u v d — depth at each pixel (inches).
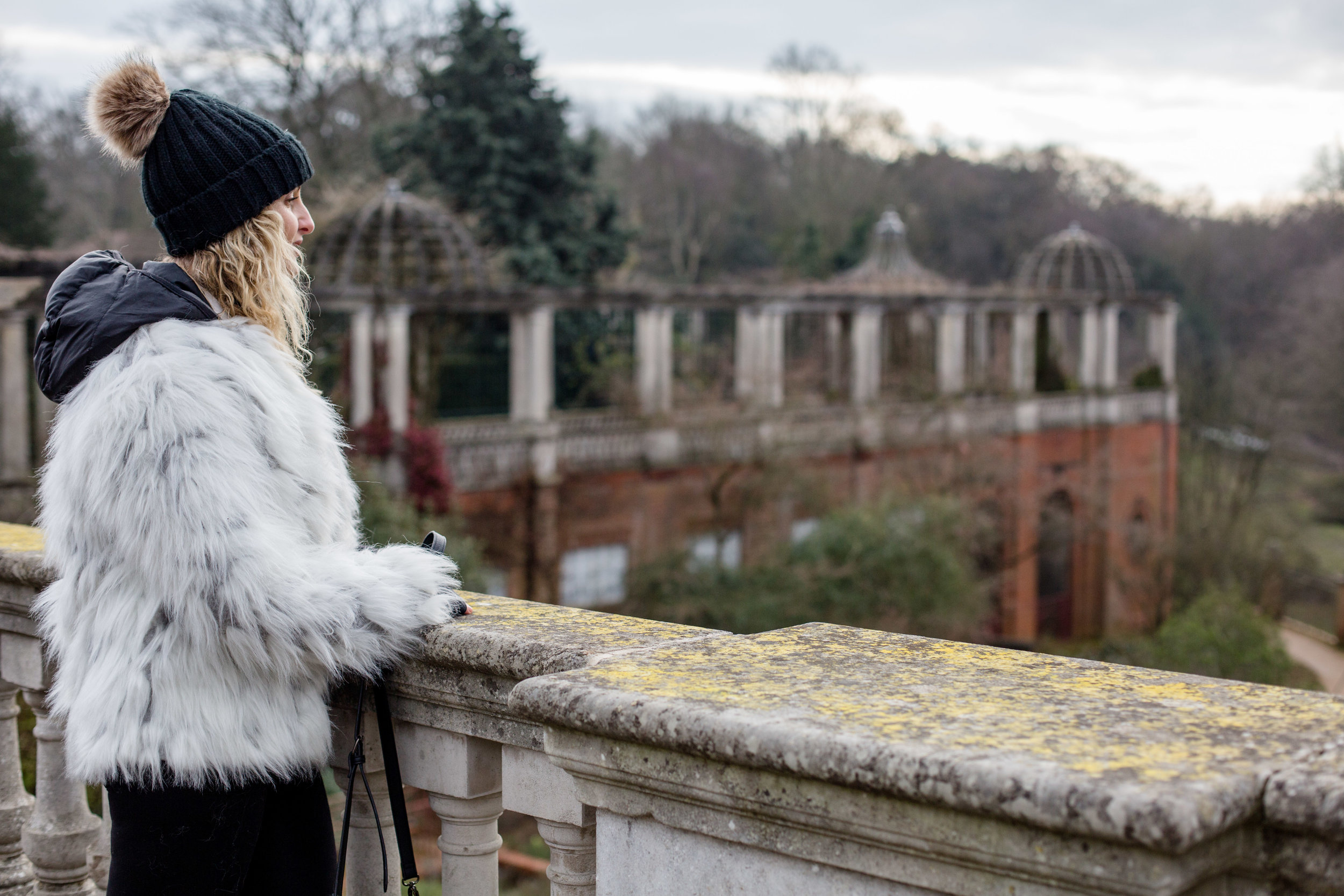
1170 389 1376.7
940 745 53.5
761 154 2105.1
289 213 86.5
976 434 1123.3
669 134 2062.0
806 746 55.3
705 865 63.5
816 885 59.1
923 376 1136.2
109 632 76.4
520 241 1138.0
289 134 86.0
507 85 1146.7
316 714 81.4
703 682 66.2
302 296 90.8
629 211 1854.1
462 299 799.7
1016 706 60.5
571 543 877.8
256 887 82.4
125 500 72.0
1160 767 50.4
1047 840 49.9
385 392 802.2
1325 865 49.4
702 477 945.5
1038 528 1217.4
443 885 93.5
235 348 77.2
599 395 1164.5
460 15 1151.6
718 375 1210.6
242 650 74.4
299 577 74.7
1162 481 1379.2
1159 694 63.0
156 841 77.4
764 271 1882.4
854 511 842.2
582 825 82.7
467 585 680.4
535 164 1143.6
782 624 785.6
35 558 115.4
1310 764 51.1
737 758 57.9
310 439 81.4
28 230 1301.7
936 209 2167.8
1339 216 1779.0
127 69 81.9
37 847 125.0
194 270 83.5
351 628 77.2
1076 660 71.1
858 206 2055.9
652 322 922.1
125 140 82.8
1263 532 1430.9
